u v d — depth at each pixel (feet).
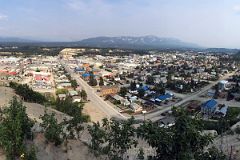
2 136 110.11
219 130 241.14
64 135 157.58
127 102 388.16
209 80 604.08
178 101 414.41
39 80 529.04
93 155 147.95
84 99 411.54
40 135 149.69
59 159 136.67
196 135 62.39
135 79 609.42
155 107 381.40
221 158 69.00
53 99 393.29
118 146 135.33
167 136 65.31
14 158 110.63
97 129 155.02
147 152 161.07
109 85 507.30
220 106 367.86
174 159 64.28
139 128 70.74
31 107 266.57
